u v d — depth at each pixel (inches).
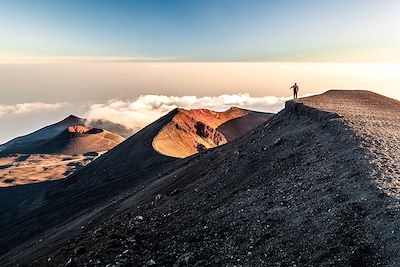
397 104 1921.8
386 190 843.4
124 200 2687.0
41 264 1274.6
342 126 1332.4
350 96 2177.7
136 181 4362.7
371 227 756.6
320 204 908.0
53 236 2674.7
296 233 844.6
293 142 1437.0
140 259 954.7
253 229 934.4
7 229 5039.4
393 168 949.2
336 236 773.9
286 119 1847.9
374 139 1177.4
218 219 1064.8
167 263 911.0
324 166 1104.8
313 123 1549.0
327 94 2258.9
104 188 4840.1
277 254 805.2
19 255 2544.3
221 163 1727.4
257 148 1596.9
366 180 912.3
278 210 971.3
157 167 4680.1
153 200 1669.5
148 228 1157.1
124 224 1295.5
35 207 6053.2
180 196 1486.2
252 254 839.7
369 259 693.3
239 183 1299.2
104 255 1013.8
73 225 2760.8
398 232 714.2
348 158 1073.5
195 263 872.3
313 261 743.1
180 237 1034.1
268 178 1225.4
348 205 845.2
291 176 1153.4
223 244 923.4
